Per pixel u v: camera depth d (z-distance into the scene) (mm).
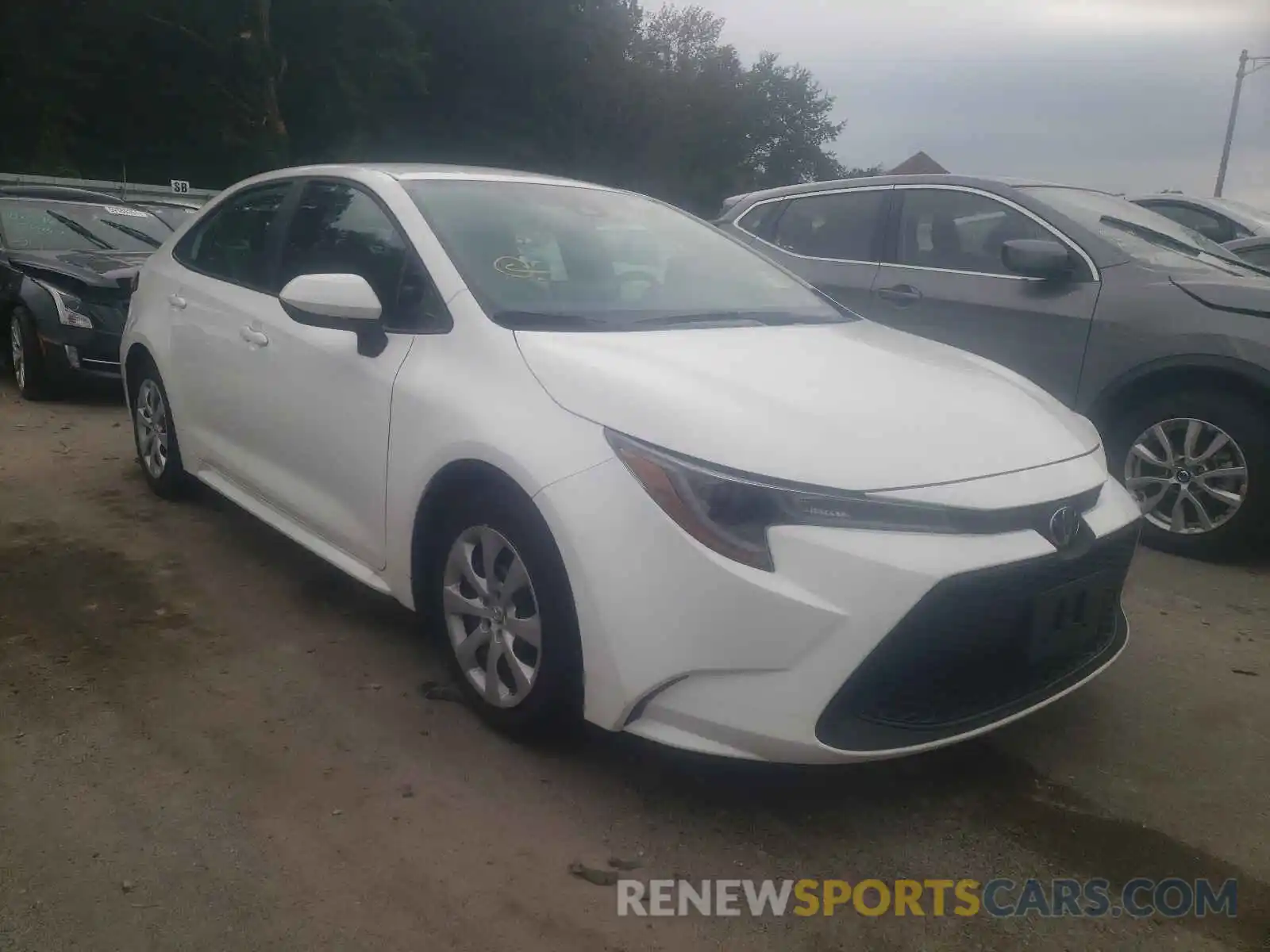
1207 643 4176
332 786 2941
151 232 9141
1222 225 9438
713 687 2641
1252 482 4848
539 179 4281
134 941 2348
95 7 28578
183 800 2857
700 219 4656
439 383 3244
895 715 2678
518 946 2379
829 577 2559
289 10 31234
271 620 4012
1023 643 2805
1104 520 3029
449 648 3336
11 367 8375
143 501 5336
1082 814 2979
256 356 4137
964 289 5672
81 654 3672
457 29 36531
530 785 2979
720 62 52219
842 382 3111
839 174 62875
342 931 2400
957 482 2746
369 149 34812
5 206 8586
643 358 3066
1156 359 4996
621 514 2697
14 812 2775
